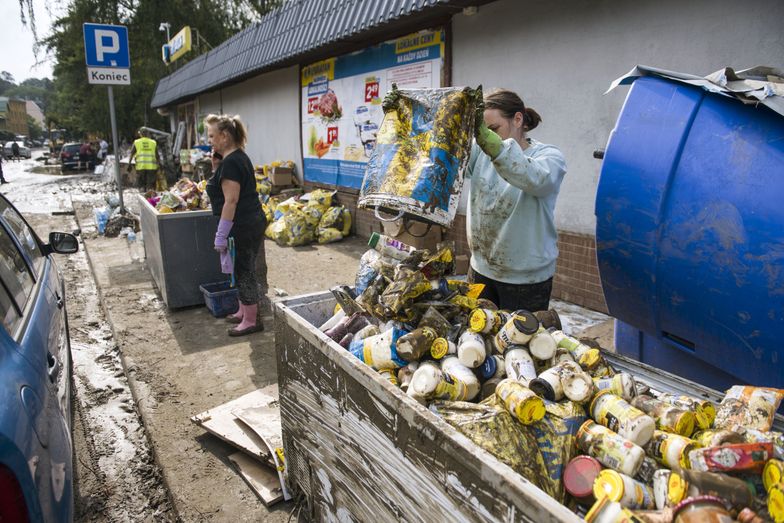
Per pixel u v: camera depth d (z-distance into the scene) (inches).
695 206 75.5
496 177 98.4
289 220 313.3
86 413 140.8
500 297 106.5
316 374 79.7
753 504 46.1
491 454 52.9
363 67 296.5
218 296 194.9
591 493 51.6
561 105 189.6
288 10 370.9
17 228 117.4
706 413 60.4
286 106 403.5
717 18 143.0
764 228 67.9
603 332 165.5
